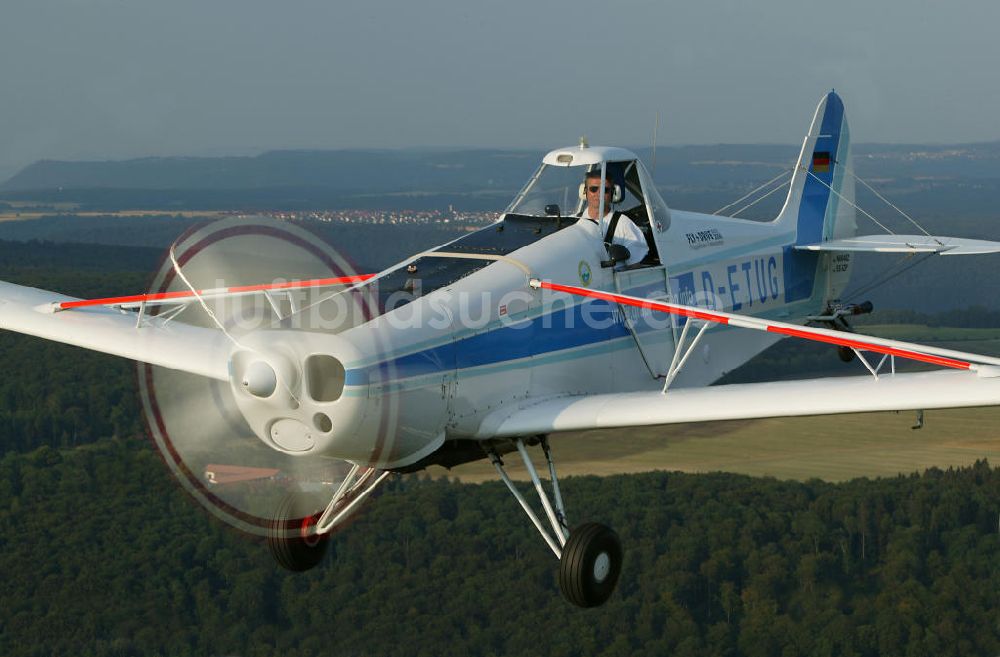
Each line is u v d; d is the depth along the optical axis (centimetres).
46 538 9881
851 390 2352
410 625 9312
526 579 9669
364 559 9912
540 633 9488
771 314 3762
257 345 2116
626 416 2431
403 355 2256
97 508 10456
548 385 2650
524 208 2903
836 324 4181
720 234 3456
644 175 3014
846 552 10044
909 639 9312
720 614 9788
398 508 10381
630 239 2936
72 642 9219
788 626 9325
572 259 2727
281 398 2123
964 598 9544
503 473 2620
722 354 3422
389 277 2486
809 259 4034
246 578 9838
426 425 2352
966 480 10069
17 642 9219
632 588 9775
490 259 2594
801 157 3997
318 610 9419
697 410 2403
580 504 10000
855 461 10606
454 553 9956
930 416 11412
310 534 2545
